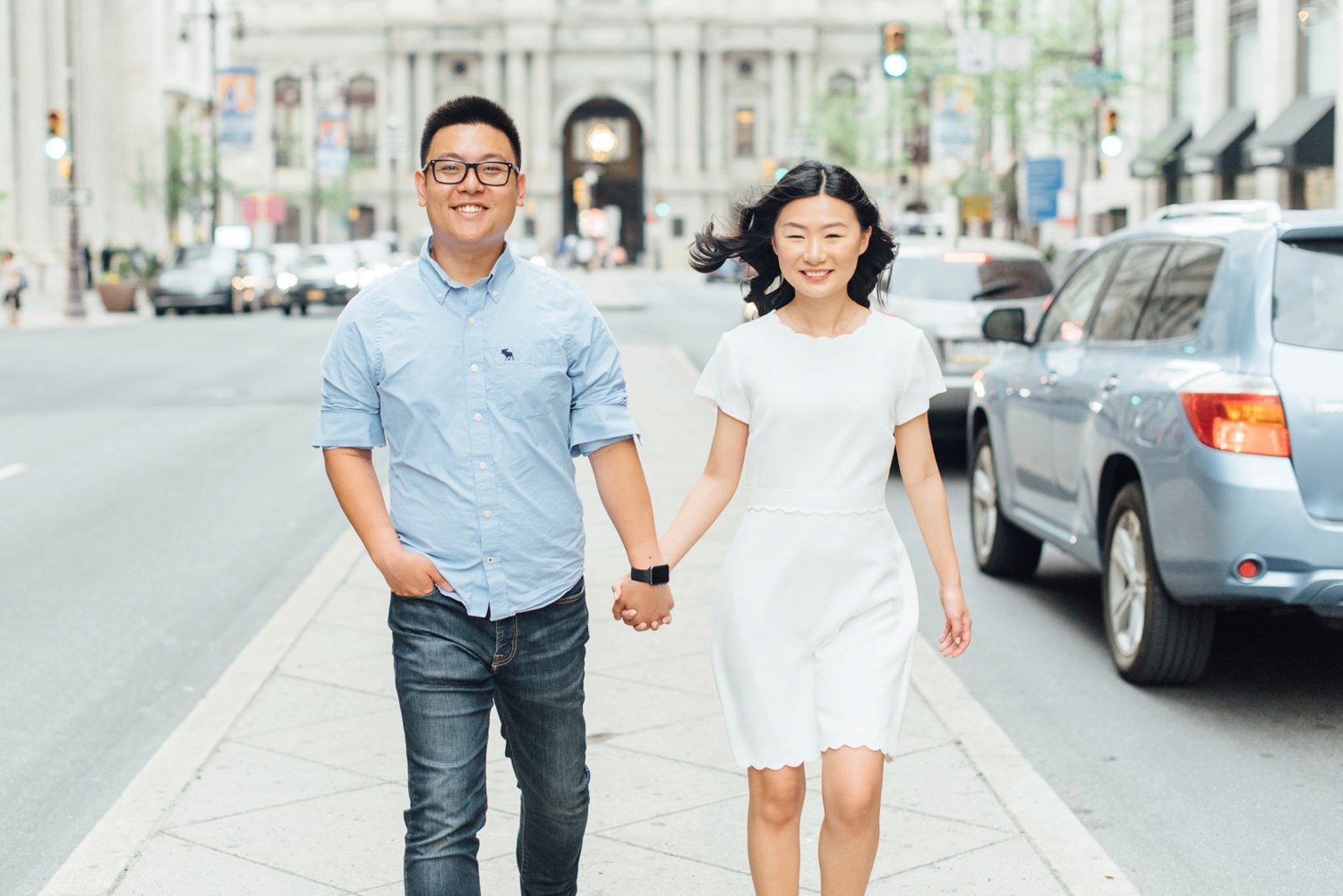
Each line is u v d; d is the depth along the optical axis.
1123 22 35.59
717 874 4.55
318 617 7.79
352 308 3.54
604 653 7.01
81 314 38.53
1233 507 6.00
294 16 97.75
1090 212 39.88
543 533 3.55
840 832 3.66
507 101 98.62
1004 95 35.66
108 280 43.72
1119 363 7.15
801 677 3.79
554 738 3.67
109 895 4.38
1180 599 6.34
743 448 3.90
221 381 22.55
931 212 81.50
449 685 3.52
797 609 3.79
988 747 5.66
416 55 98.25
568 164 104.31
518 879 4.53
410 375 3.48
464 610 3.50
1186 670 6.66
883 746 3.68
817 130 79.56
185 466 14.06
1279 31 29.08
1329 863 4.82
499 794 5.25
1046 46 35.00
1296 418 5.99
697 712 6.11
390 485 3.61
